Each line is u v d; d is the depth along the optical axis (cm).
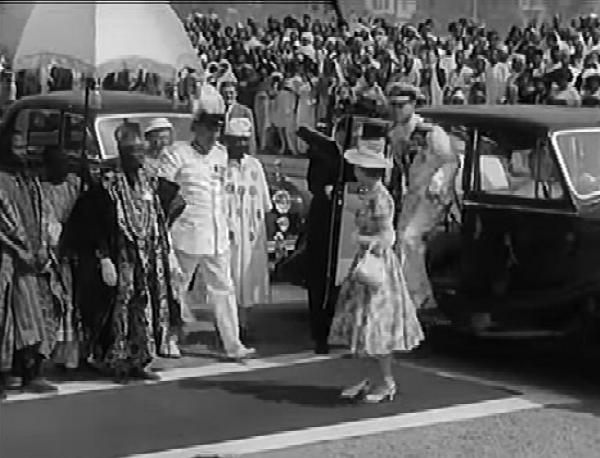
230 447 592
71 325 732
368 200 671
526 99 1513
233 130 825
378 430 630
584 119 807
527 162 786
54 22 534
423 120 855
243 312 867
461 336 864
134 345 727
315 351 829
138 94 962
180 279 767
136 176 735
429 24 1556
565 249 749
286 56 1529
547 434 627
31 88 738
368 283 664
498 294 788
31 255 679
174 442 600
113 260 721
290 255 938
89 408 668
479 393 721
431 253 823
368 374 757
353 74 1509
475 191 815
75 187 762
